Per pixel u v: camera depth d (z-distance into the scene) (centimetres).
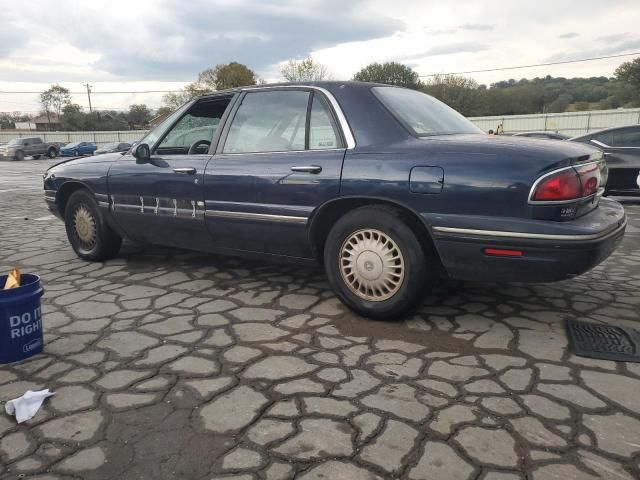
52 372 286
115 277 467
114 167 480
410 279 327
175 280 453
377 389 262
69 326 351
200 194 412
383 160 328
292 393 259
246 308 379
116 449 218
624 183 920
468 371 279
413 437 222
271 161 375
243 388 265
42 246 625
